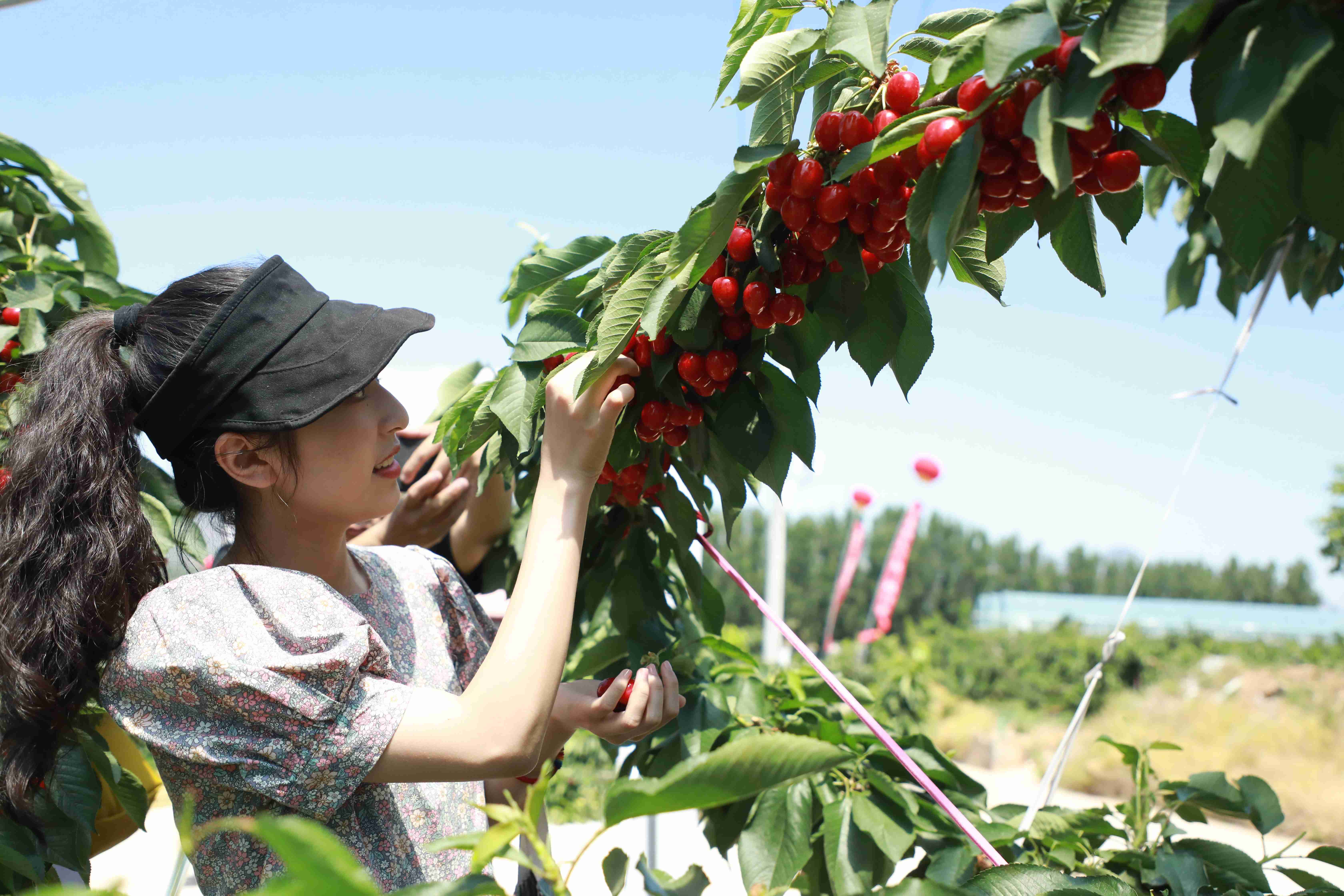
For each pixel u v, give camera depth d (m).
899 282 1.11
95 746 1.53
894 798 1.49
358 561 1.33
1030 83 0.78
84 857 1.46
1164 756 9.97
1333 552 12.66
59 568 1.12
